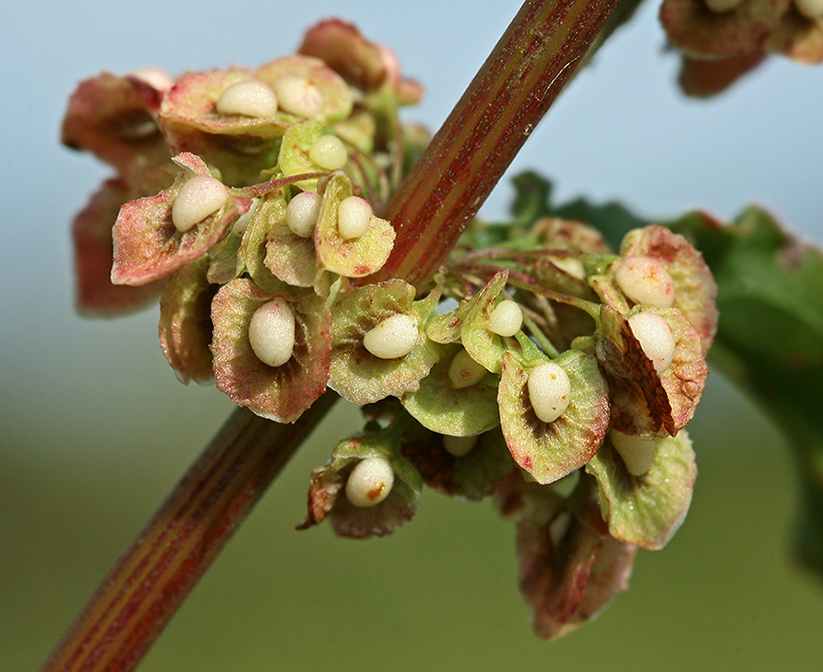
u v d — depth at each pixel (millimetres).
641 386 102
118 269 102
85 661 107
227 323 103
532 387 102
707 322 107
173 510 107
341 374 103
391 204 103
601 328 104
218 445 107
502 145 102
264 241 103
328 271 101
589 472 105
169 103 109
